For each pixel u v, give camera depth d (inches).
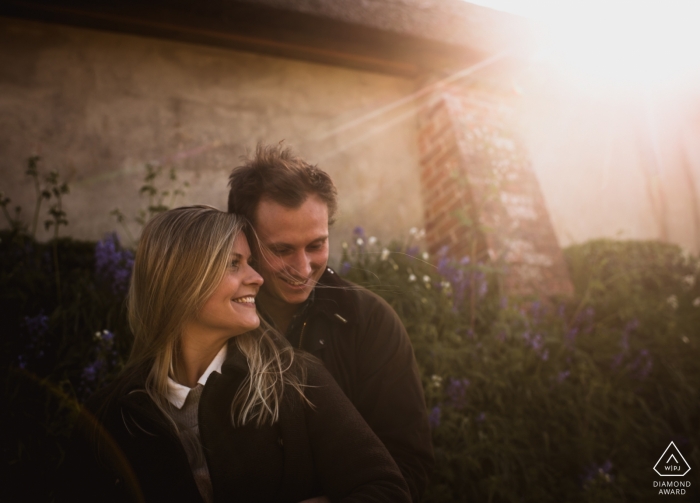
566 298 136.9
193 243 43.1
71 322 91.4
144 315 45.0
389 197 160.2
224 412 42.5
